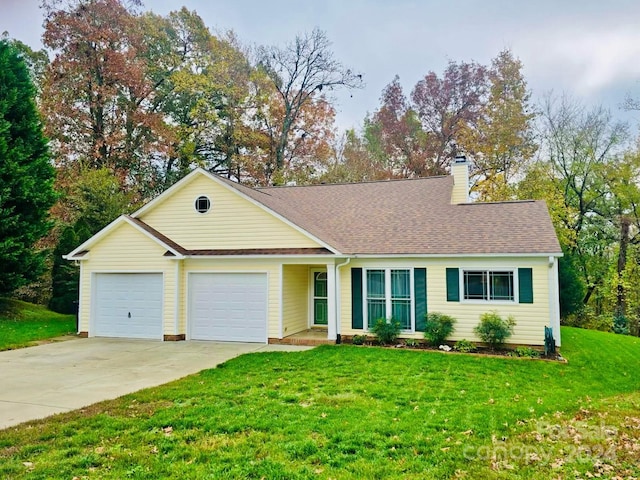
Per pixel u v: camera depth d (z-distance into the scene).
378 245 14.70
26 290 22.47
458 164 18.56
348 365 10.50
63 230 23.23
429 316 13.75
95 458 5.28
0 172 18.11
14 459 5.28
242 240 15.02
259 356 11.67
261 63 35.06
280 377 9.33
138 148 30.67
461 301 13.64
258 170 34.00
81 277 15.87
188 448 5.55
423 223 15.76
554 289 12.90
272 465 5.07
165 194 15.68
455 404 7.47
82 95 28.58
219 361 11.30
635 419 7.05
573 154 28.47
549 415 7.07
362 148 40.00
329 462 5.16
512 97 30.59
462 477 4.84
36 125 20.83
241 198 15.12
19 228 19.00
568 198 28.61
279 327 14.26
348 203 18.56
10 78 20.05
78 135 28.80
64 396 8.09
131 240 15.42
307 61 34.50
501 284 13.45
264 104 34.78
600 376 10.37
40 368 10.55
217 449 5.52
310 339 14.06
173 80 31.39
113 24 28.56
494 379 9.41
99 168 28.05
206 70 33.50
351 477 4.79
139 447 5.62
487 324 12.86
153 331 15.17
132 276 15.49
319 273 16.75
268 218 14.82
